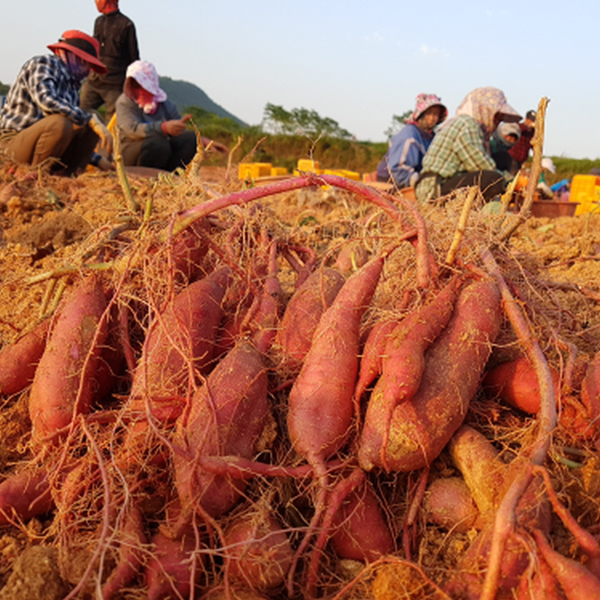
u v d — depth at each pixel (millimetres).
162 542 406
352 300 495
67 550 407
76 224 1151
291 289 814
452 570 394
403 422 437
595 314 761
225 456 419
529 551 331
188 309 515
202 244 553
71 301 517
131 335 560
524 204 581
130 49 2508
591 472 443
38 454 478
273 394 505
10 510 450
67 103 1744
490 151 1877
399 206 600
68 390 484
